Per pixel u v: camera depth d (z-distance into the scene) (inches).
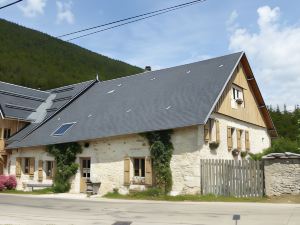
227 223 396.5
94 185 810.2
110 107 955.3
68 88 1269.7
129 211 508.4
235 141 868.6
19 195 826.2
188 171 697.6
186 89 840.3
